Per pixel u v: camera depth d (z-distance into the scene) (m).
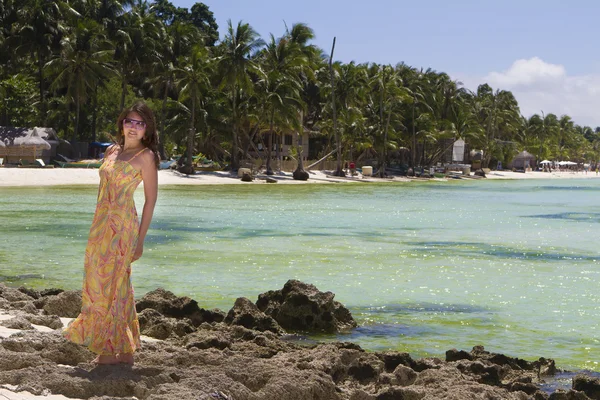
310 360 7.39
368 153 95.25
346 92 80.00
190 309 9.73
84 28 63.72
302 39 79.69
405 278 14.55
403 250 19.31
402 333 9.81
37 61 74.06
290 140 82.81
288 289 10.30
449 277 14.78
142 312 9.24
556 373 7.88
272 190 52.59
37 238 19.94
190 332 8.80
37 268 14.64
